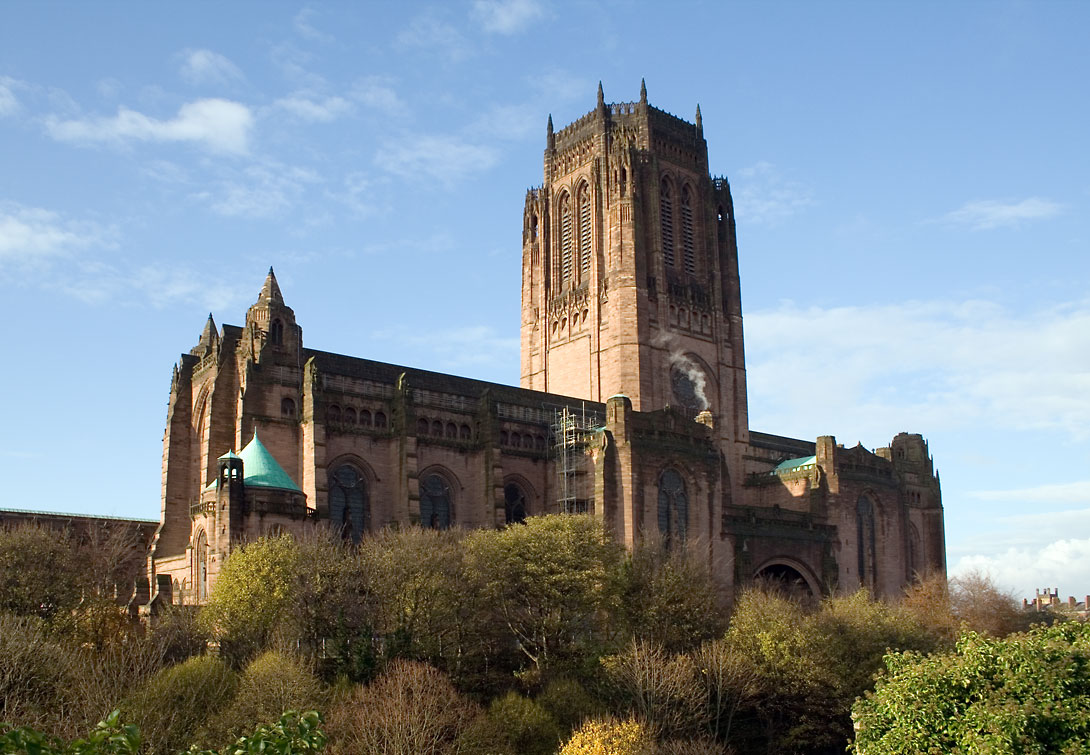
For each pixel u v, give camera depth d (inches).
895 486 7140.8
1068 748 2127.2
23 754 1142.3
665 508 5679.1
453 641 4212.6
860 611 4815.5
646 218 7406.5
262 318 5280.5
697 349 7475.4
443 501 5664.4
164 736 2832.2
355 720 3213.6
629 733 3432.6
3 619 3319.4
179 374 5541.3
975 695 2319.1
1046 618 6171.3
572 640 4522.6
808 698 4315.9
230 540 4500.5
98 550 4803.2
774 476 7012.8
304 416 5162.4
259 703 3149.6
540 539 4630.9
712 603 4899.1
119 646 3609.7
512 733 3508.9
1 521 5157.5
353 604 4084.6
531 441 6043.3
